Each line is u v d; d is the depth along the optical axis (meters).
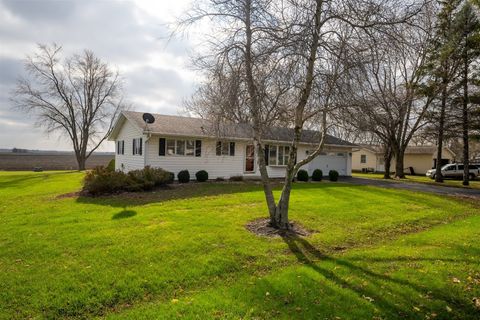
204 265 5.11
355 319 3.57
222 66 7.16
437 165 23.86
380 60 6.33
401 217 9.47
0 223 7.85
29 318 3.58
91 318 3.61
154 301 4.01
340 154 26.39
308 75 6.84
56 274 4.69
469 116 21.28
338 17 6.58
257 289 4.29
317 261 5.50
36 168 36.03
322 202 11.29
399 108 7.95
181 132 17.66
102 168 14.05
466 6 17.61
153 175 14.52
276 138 14.10
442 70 20.14
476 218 9.92
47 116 34.62
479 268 5.20
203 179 18.11
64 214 8.87
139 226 7.45
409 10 6.10
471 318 3.69
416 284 4.51
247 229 7.43
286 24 6.60
